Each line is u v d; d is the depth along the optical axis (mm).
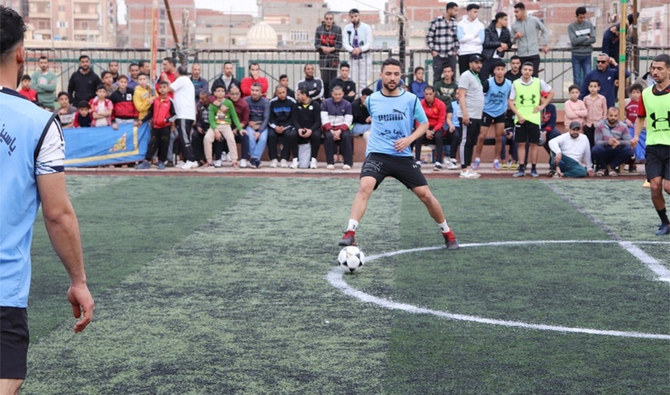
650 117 9297
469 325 5887
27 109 3002
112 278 7422
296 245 9023
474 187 13781
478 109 14742
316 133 16266
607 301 6590
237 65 20031
